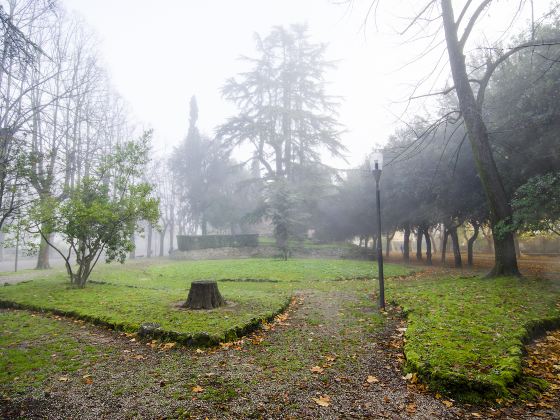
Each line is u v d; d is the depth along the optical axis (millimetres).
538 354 4941
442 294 8680
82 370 4605
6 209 10633
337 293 10570
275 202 26562
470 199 18469
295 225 27547
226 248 33312
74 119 23859
